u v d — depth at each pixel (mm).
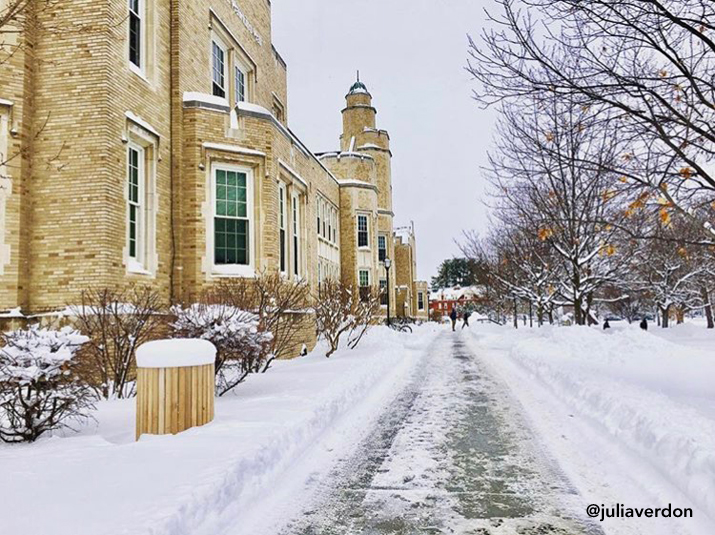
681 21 6477
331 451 6062
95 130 10656
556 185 17359
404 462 5645
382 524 4113
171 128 13359
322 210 27984
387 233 42188
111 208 10680
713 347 16859
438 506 4453
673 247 20328
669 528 3908
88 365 8273
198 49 14680
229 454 4875
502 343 21391
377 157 42688
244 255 14164
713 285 33656
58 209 10578
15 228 10211
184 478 4258
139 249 12172
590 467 5383
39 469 4551
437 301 90188
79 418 7020
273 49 22391
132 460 4742
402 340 23094
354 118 44531
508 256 26188
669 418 5773
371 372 11133
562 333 16516
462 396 9477
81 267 10430
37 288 10461
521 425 7207
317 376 10148
